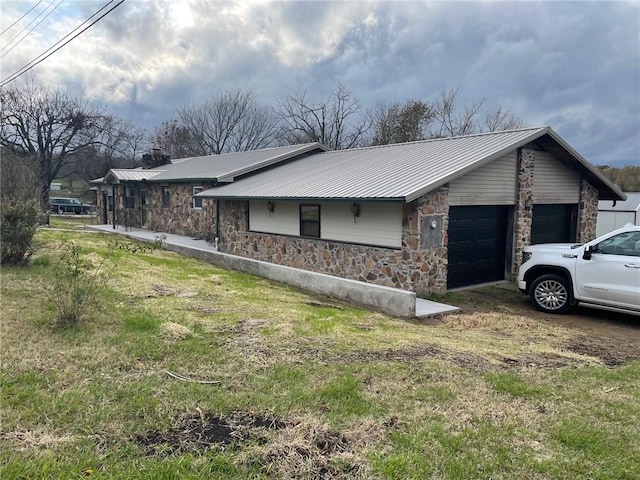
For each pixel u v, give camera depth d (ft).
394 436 10.91
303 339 18.39
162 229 71.31
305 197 35.29
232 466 9.38
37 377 13.33
